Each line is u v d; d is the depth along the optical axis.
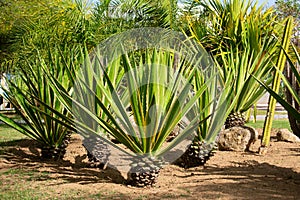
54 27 8.25
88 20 8.49
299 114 3.71
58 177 4.65
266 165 5.18
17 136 9.49
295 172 4.73
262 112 15.95
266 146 6.13
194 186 4.14
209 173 4.75
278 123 12.13
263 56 6.75
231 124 6.83
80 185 4.28
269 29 7.72
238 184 4.18
